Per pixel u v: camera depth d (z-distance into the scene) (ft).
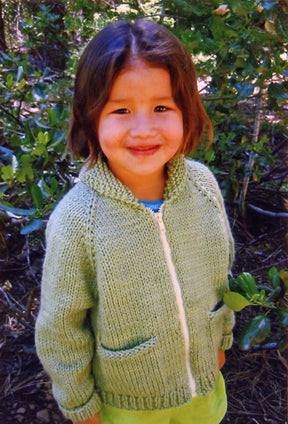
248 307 8.12
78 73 3.83
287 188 10.95
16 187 7.78
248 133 9.43
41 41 14.51
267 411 6.66
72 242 3.79
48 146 6.19
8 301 7.61
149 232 3.92
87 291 3.96
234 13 6.91
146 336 4.00
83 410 4.23
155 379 4.12
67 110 6.61
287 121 9.52
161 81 3.59
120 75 3.48
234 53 6.94
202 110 4.14
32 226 5.50
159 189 4.14
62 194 6.25
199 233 4.23
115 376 4.13
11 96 7.74
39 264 8.89
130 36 3.55
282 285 4.72
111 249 3.78
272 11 6.44
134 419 4.34
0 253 8.89
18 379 7.13
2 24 14.02
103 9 9.52
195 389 4.40
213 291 4.45
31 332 7.84
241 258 9.29
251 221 10.37
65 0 9.79
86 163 4.10
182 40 7.18
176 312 4.07
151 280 3.93
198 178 4.43
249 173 9.37
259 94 8.17
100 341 4.15
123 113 3.62
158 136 3.66
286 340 5.66
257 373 7.19
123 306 3.90
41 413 6.62
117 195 3.83
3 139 8.50
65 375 4.12
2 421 6.50
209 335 4.41
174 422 4.67
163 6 8.12
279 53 7.27
